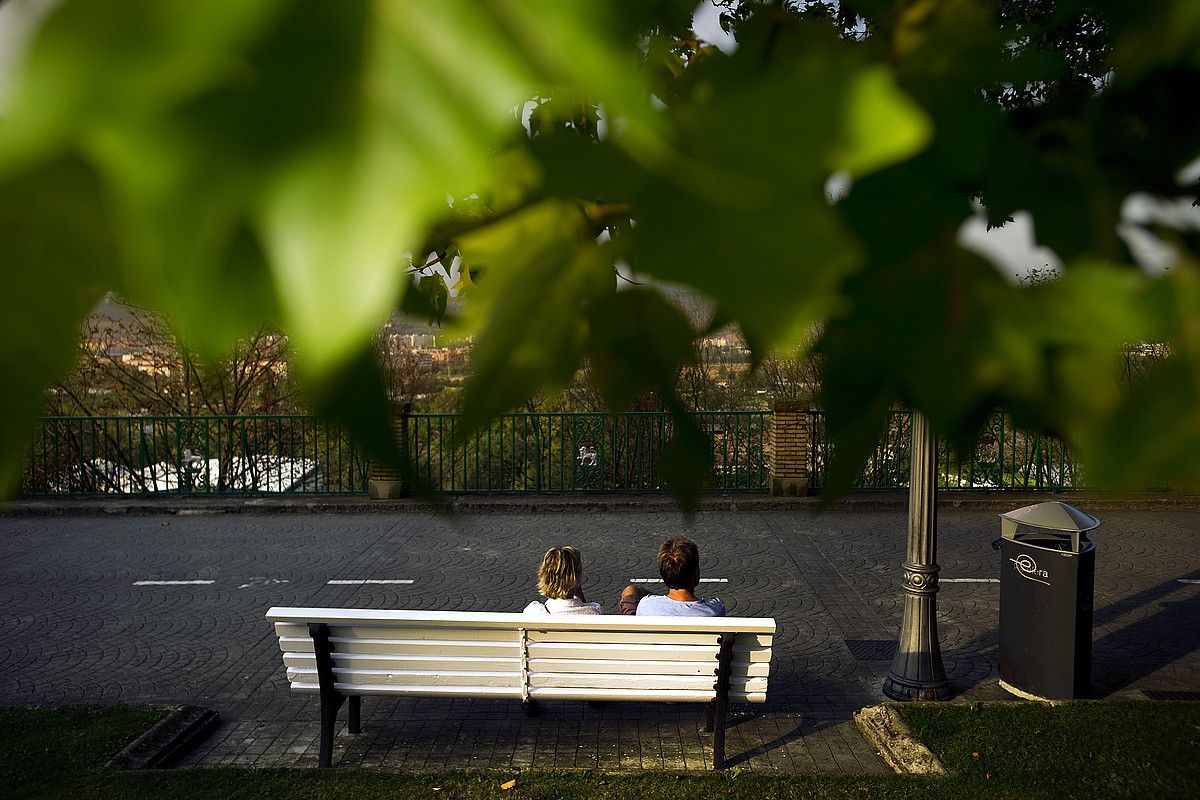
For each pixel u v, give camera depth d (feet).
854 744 23.88
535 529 49.70
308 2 0.57
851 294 0.90
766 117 0.66
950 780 21.04
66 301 0.54
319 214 0.53
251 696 27.89
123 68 0.53
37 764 21.90
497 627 22.00
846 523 49.85
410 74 0.58
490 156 0.58
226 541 48.03
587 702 25.96
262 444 57.31
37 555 45.57
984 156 0.92
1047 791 20.49
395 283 0.53
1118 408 0.89
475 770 21.88
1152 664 29.81
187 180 0.53
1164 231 0.96
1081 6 0.95
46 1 0.53
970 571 41.42
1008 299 0.91
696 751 23.38
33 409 0.56
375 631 22.24
